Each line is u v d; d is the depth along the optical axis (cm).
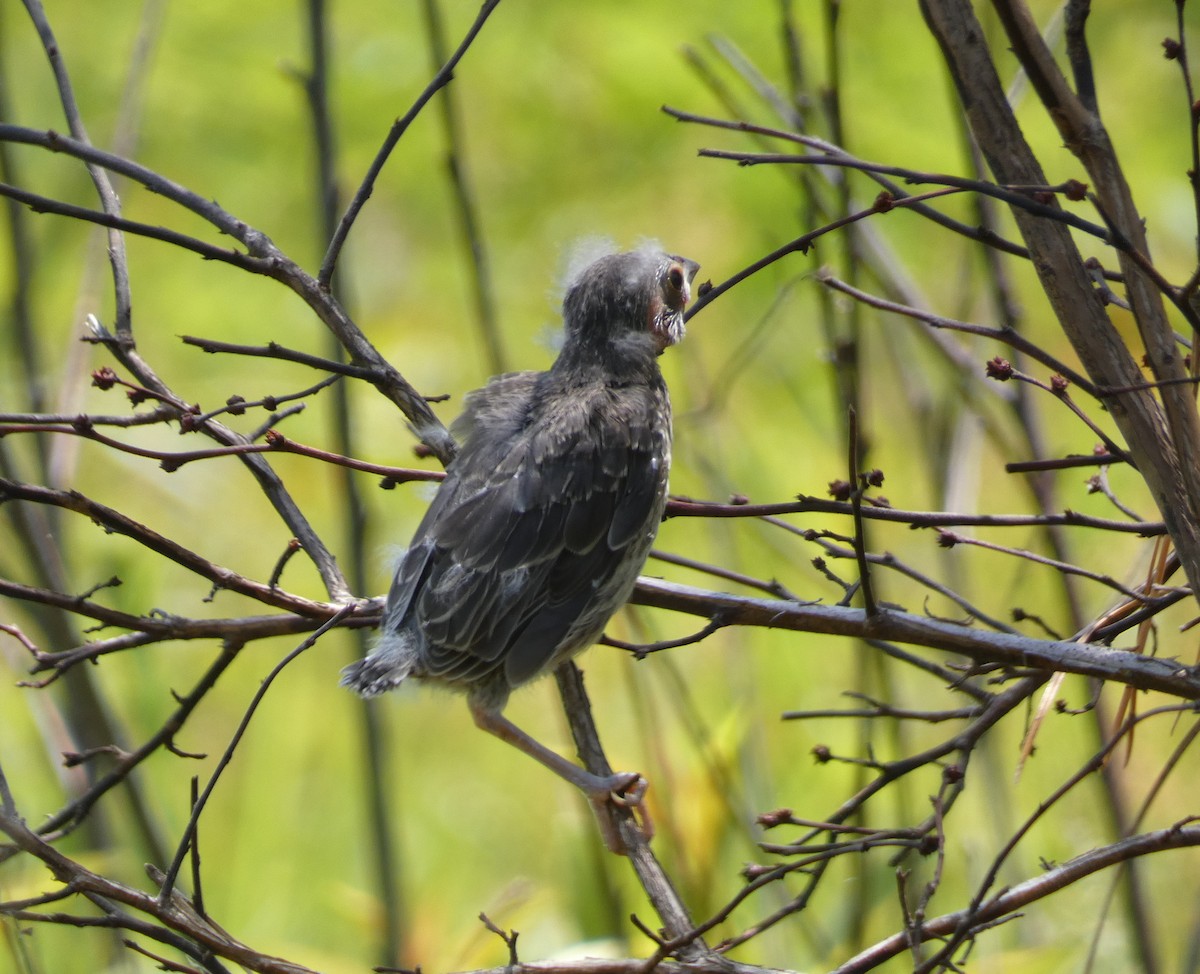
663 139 1850
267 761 1355
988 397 1188
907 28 1795
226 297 1812
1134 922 884
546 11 1916
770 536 1323
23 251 923
